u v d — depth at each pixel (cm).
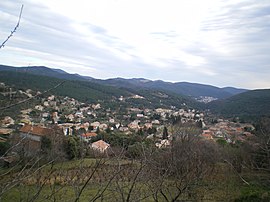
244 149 1509
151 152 563
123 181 523
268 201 1145
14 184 238
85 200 602
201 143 1997
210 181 1423
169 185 928
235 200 1267
